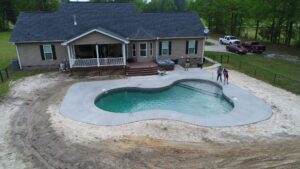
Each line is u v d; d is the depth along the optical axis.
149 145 12.32
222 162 10.91
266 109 16.70
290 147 12.12
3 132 13.83
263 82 22.52
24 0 68.06
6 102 18.05
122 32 27.16
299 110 16.59
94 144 12.45
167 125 14.45
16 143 12.69
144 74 24.73
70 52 24.41
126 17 29.05
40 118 15.49
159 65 26.11
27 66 26.38
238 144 12.45
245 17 53.91
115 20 28.45
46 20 27.14
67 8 28.61
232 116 15.68
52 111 16.47
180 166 10.61
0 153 11.80
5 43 44.75
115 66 25.03
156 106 18.31
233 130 13.95
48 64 26.62
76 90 20.25
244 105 17.34
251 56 35.00
